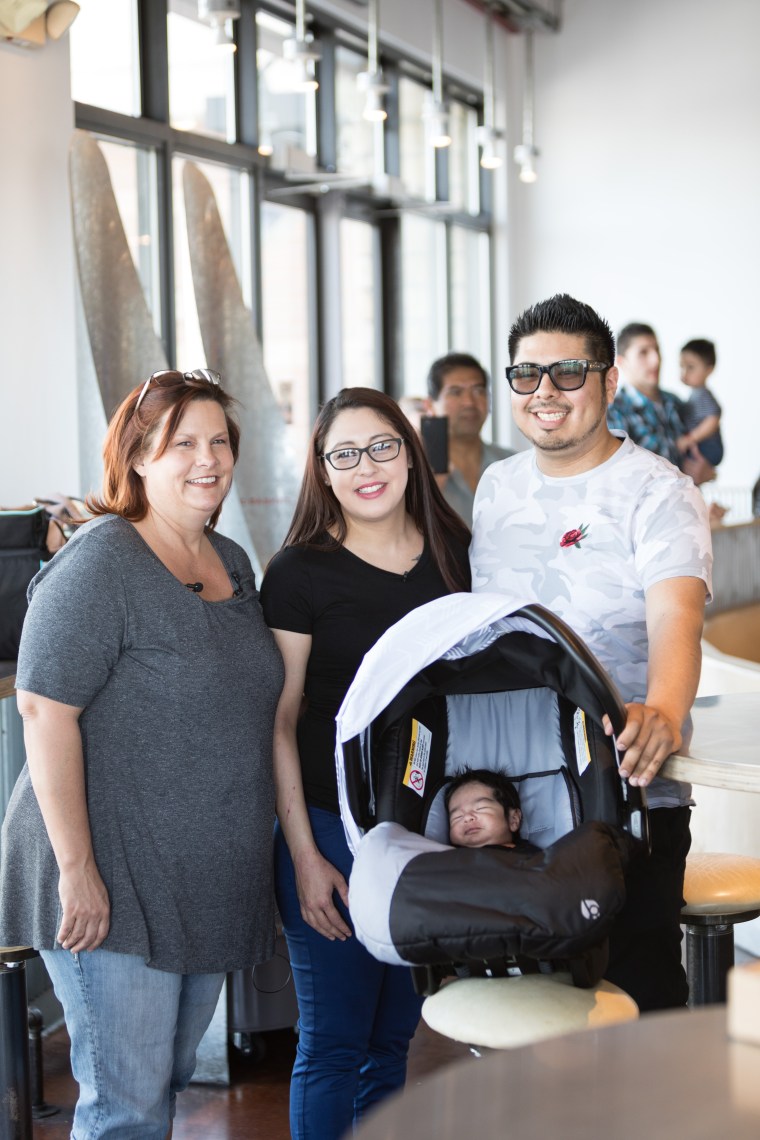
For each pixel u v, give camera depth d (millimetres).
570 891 1637
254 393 5129
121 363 4371
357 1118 2305
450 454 5133
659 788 2049
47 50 4684
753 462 10125
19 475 4562
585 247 10570
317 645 2201
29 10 4398
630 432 6961
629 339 6883
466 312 10398
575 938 1626
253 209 7344
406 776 1947
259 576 4422
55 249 4727
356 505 2207
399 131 9219
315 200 8219
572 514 2133
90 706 1946
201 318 4996
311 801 2197
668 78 10180
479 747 2004
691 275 10242
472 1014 1692
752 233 10023
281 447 5141
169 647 1949
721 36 9984
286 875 2240
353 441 2195
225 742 1995
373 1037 2303
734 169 10039
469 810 1949
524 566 2178
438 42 8141
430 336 9742
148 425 2035
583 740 1897
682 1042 1094
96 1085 1960
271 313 7750
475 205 10547
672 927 2062
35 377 4637
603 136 10430
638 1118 968
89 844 1904
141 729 1941
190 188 4969
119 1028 1944
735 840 3658
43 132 4676
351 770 1931
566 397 2086
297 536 2283
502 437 10742
